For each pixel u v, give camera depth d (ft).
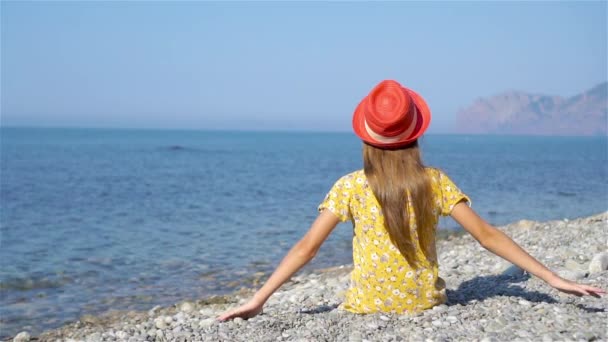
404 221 13.50
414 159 13.52
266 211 67.15
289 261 14.30
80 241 47.19
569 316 13.73
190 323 19.52
